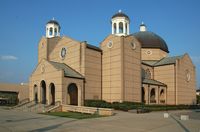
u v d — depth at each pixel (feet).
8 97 227.61
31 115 101.19
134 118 88.63
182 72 196.85
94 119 84.53
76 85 142.61
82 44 151.64
